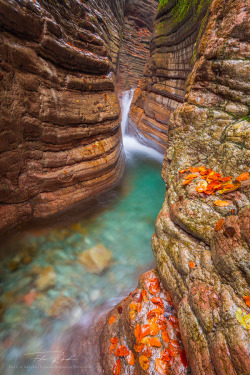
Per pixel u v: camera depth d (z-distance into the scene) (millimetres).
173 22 6648
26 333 2412
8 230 3162
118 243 3822
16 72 2648
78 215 4125
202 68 2645
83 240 3691
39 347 2309
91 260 3379
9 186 2955
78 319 2637
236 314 1240
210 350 1274
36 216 3541
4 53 2418
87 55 4031
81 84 4020
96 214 4348
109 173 5012
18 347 2299
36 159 3287
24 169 3137
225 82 2383
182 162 2605
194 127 2643
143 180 6598
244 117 2199
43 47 2965
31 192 3342
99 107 4582
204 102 2613
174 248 1986
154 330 1817
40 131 3188
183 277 1780
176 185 2359
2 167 2744
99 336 2314
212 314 1368
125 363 1847
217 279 1484
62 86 3539
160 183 6559
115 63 10133
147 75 10070
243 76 2221
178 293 1792
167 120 7500
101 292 2982
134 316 1990
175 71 6664
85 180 4293
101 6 7355
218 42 2434
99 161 4480
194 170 2295
